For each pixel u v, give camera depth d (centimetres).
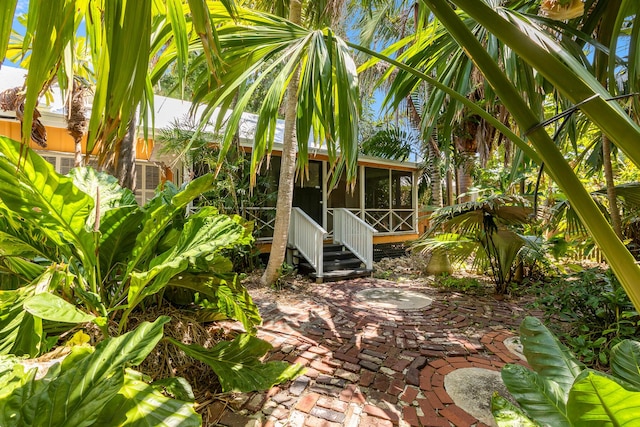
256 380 203
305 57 202
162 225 217
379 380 234
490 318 379
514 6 199
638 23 112
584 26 155
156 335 136
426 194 1052
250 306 263
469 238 491
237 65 196
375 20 578
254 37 192
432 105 212
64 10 75
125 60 75
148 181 626
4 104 338
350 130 169
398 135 886
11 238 201
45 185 167
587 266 576
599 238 72
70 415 100
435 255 640
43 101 447
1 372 125
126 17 73
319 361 262
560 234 505
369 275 634
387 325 351
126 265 237
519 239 444
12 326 165
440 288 520
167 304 274
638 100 114
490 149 700
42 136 365
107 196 240
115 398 122
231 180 554
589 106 68
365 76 670
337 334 322
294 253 660
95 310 190
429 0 80
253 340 229
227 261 252
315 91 180
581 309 295
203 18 81
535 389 104
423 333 329
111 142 81
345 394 215
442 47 224
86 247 203
